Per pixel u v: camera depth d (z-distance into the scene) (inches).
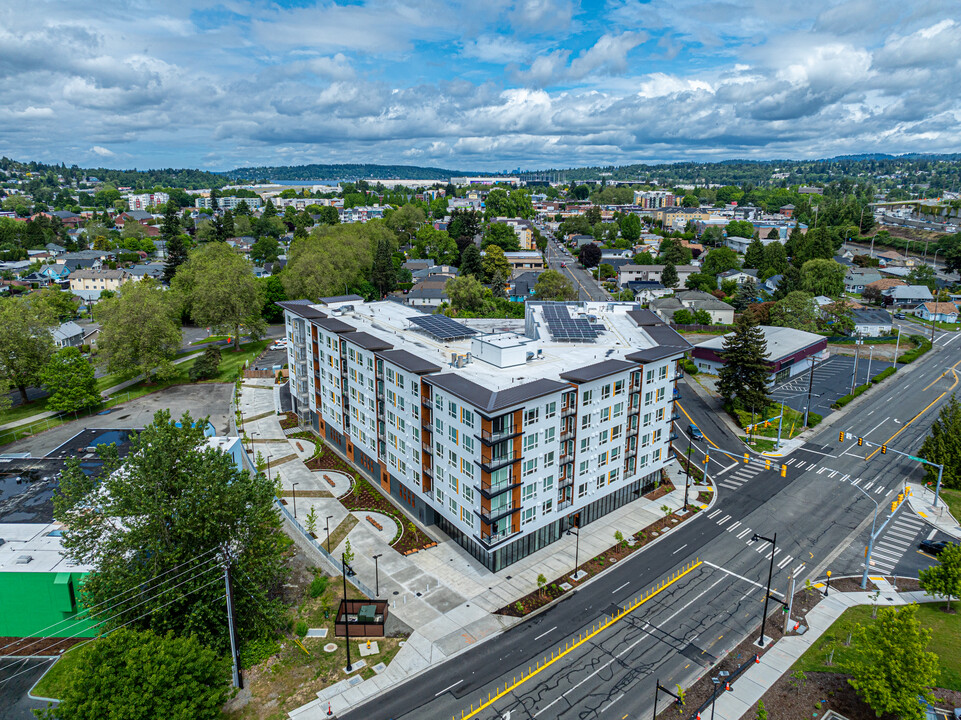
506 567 2578.7
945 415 3351.4
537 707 1877.5
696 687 1955.0
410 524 2910.9
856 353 5295.3
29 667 2081.7
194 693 1635.1
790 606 2180.1
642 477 3132.4
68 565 2204.7
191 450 2197.3
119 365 4665.4
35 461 3065.9
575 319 3565.5
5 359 4215.1
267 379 4953.3
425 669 2036.2
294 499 3144.7
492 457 2305.6
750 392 4097.0
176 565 1994.3
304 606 2351.1
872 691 1780.3
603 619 2272.4
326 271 6624.0
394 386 2908.5
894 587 2460.6
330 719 1839.3
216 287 5487.2
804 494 3191.4
